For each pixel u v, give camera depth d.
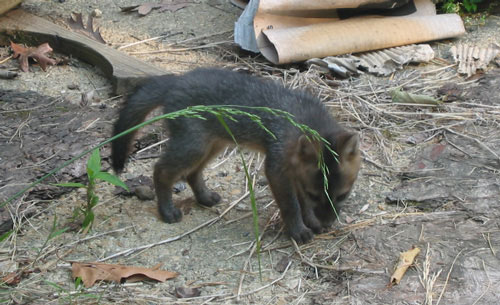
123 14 9.23
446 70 7.88
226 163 6.32
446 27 8.38
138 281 4.76
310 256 5.06
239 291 4.68
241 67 7.86
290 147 5.15
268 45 7.96
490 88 7.40
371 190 5.85
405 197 5.69
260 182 6.05
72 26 8.66
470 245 5.10
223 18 9.16
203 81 5.36
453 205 5.59
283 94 5.39
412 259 4.88
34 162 6.04
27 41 8.21
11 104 7.04
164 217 5.45
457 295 4.60
